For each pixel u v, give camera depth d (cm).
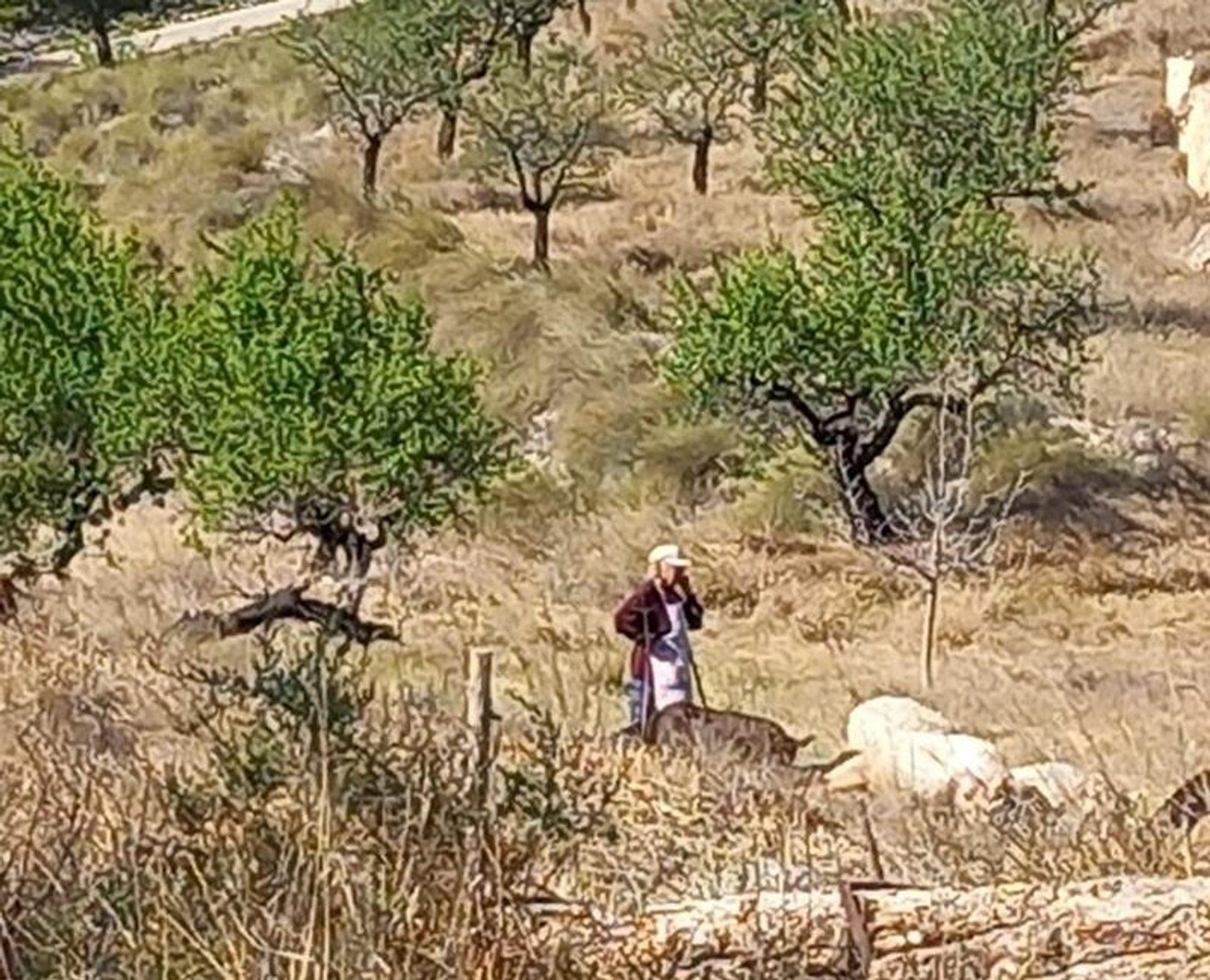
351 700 542
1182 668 1966
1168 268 3722
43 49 6412
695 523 2745
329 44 4366
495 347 3319
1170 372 3159
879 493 2850
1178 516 2728
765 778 924
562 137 3844
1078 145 4369
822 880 600
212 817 502
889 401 2720
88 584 2130
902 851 705
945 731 1210
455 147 4528
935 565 2009
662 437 2964
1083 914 536
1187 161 4219
